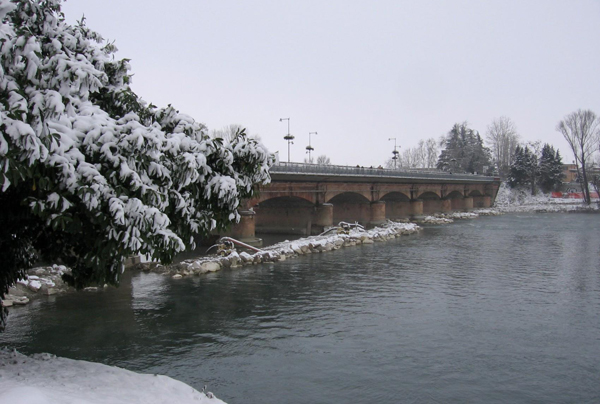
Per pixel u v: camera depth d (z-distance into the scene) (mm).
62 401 7160
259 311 18609
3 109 7328
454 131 148625
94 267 9258
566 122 95438
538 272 27266
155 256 9453
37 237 10039
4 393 6754
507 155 124312
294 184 42156
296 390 11766
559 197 108812
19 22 10016
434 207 80438
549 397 11594
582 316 18203
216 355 13961
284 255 31922
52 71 8836
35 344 14477
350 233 43125
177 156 9828
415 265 29531
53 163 7828
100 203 8305
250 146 11234
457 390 11891
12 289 19656
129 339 15109
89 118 8828
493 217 76688
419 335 15953
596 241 42281
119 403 7723
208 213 11102
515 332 16312
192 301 19953
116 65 10867
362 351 14453
